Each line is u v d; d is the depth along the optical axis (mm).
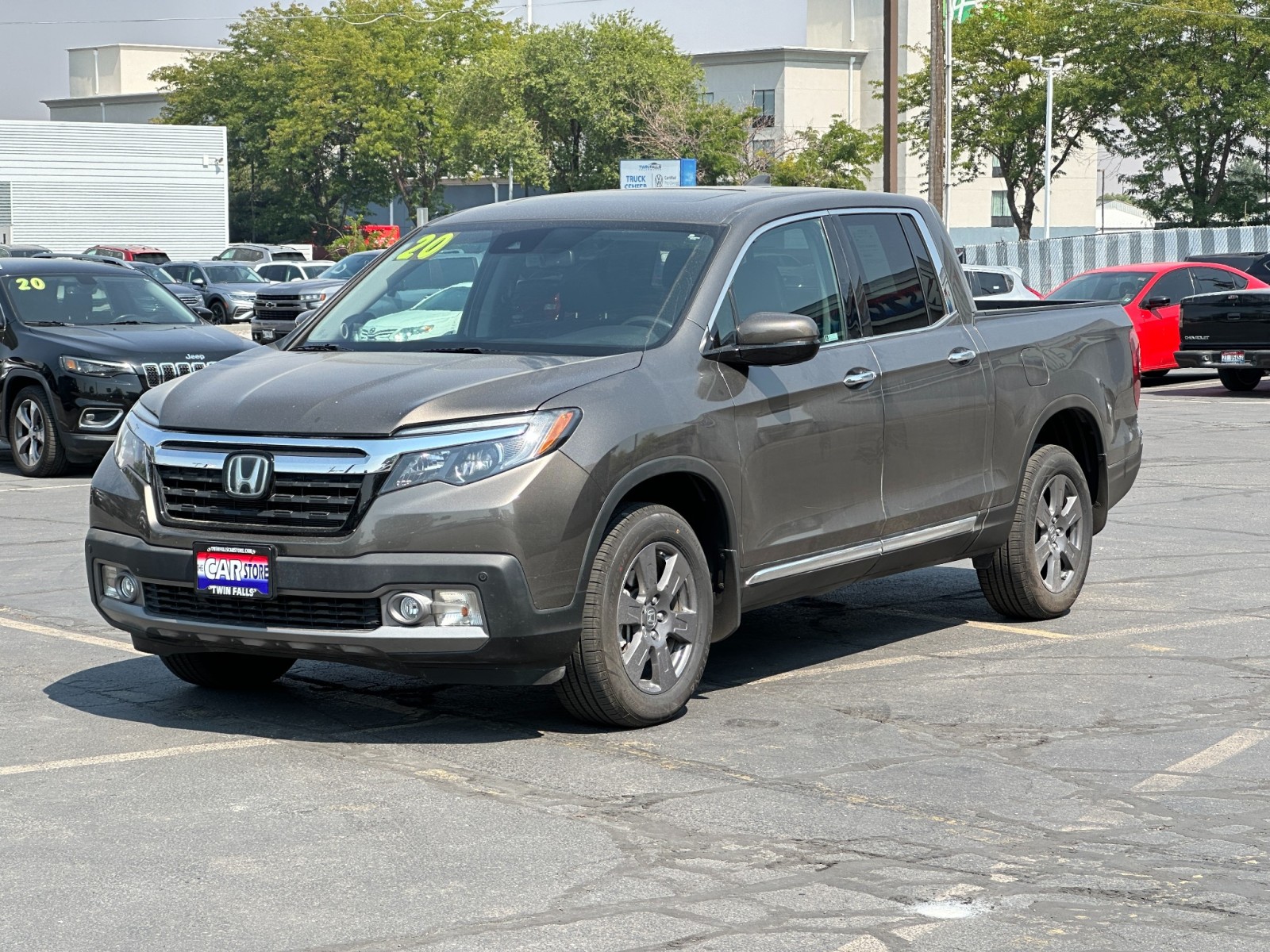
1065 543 9055
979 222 98750
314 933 4566
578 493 6301
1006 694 7402
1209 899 4824
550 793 5895
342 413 6301
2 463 17953
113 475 6789
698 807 5730
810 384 7305
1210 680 7672
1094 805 5750
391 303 7527
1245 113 63812
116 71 137250
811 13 98500
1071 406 8984
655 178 49281
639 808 5711
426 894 4867
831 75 97125
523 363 6672
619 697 6578
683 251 7258
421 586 6160
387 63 90500
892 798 5828
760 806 5734
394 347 7203
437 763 6301
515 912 4723
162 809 5730
